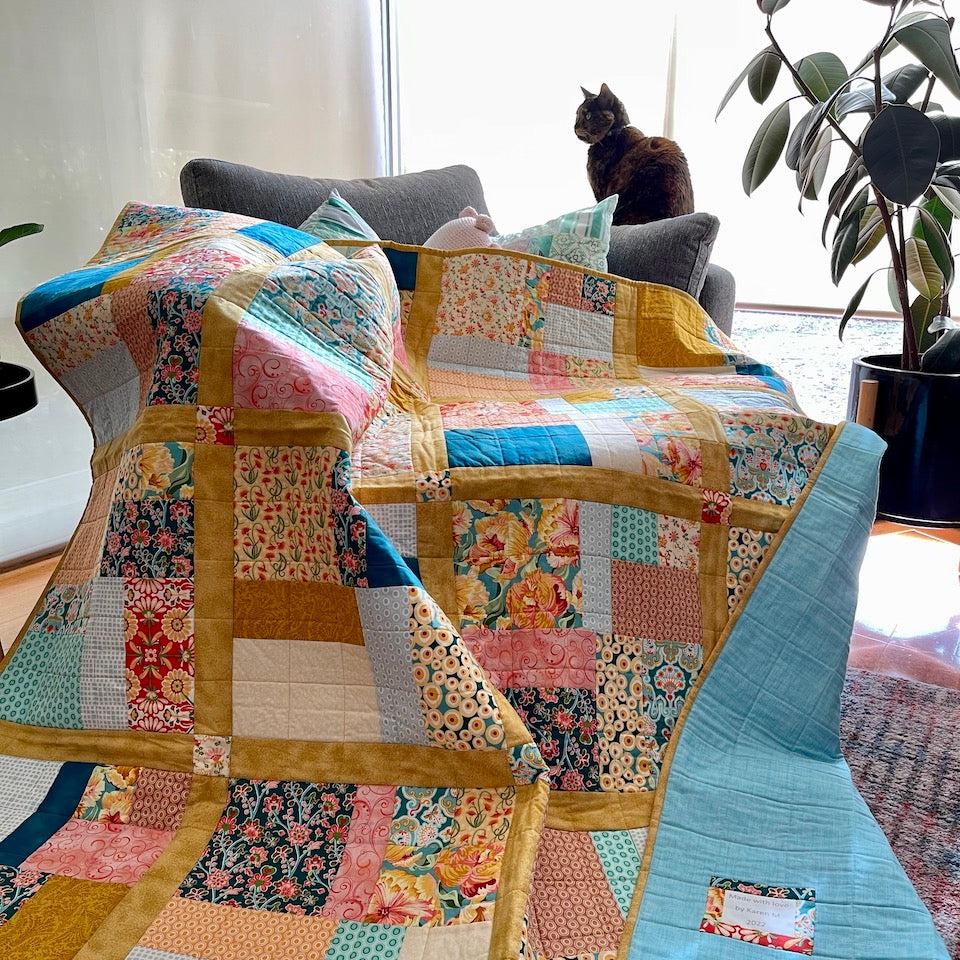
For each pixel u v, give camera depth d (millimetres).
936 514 2336
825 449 1446
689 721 1214
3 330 2234
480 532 1245
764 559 1334
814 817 1111
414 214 2297
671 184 2686
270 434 1162
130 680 1127
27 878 968
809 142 2053
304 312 1320
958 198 2141
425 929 902
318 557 1125
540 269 1874
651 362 1828
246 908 938
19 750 1131
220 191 2004
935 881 1217
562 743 1167
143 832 1043
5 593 2143
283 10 2945
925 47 1953
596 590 1251
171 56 2586
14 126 2199
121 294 1299
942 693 1686
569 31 3219
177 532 1153
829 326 3363
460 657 1058
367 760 1067
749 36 3029
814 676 1273
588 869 1039
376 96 3379
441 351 1804
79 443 2422
